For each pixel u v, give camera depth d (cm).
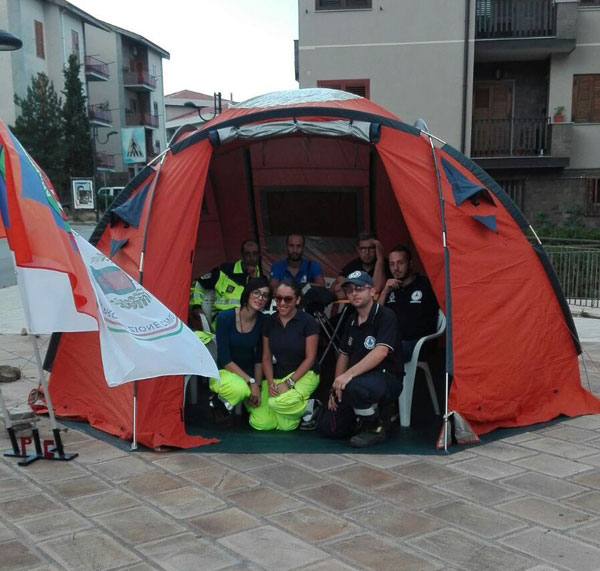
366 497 411
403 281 601
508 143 1753
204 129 565
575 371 589
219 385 538
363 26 1568
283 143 765
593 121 1705
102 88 4503
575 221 1736
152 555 342
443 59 1562
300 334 545
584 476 443
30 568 330
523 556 339
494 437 520
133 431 499
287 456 483
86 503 404
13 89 3700
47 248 407
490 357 529
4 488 427
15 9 3609
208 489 424
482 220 541
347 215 814
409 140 559
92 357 561
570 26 1620
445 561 334
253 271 678
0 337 944
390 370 515
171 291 532
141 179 567
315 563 333
